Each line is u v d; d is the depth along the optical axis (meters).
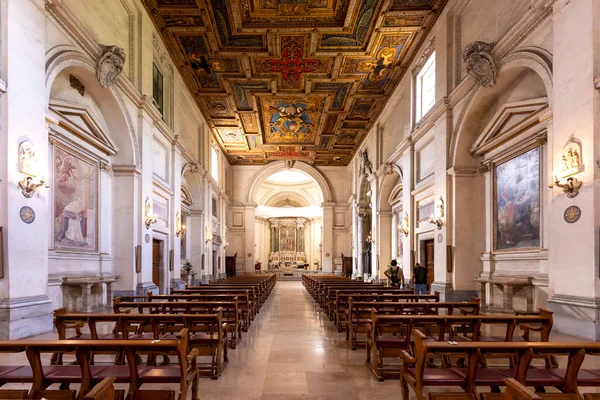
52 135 8.15
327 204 29.88
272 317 11.16
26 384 4.58
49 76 7.18
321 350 6.98
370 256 23.19
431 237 13.17
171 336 5.87
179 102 15.30
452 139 11.21
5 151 5.98
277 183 37.88
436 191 12.09
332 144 24.52
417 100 14.53
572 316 6.35
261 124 20.97
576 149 6.36
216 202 24.16
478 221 10.96
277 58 14.22
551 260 7.05
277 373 5.57
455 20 11.27
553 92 6.97
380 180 19.34
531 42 8.00
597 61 6.11
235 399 4.57
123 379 3.80
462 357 5.40
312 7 11.70
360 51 13.81
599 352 3.61
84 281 8.56
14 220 6.11
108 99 9.73
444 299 11.01
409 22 12.23
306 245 39.28
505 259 9.77
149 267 11.59
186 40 13.12
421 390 3.72
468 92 10.41
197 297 8.52
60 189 8.51
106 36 9.48
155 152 12.76
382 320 5.39
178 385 4.98
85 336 5.79
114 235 10.70
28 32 6.48
